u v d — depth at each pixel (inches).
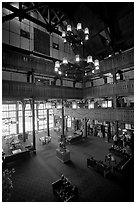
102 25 429.4
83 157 435.5
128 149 447.8
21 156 426.0
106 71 511.8
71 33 249.1
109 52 563.2
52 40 626.2
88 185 284.7
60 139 613.3
